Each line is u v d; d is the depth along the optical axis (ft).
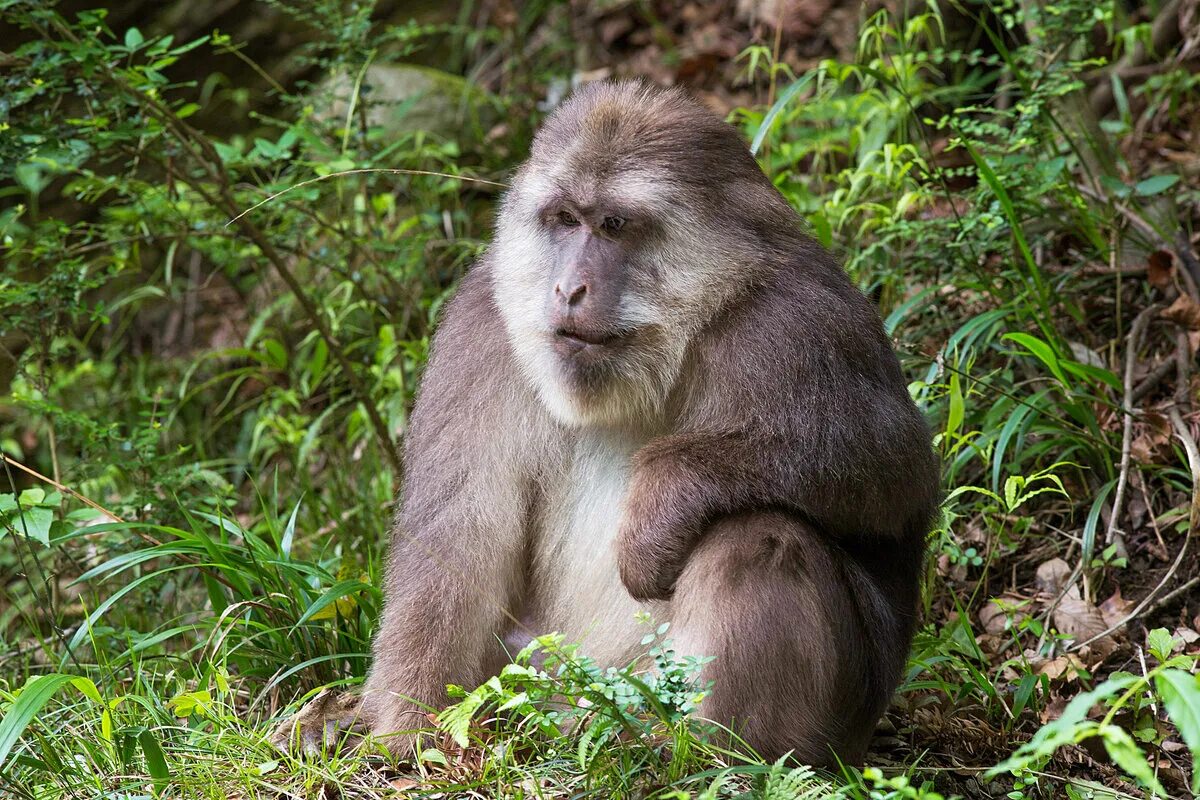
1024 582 35.76
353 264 47.39
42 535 30.40
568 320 26.07
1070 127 44.80
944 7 53.31
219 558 31.68
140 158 41.73
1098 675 32.30
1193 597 33.91
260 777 25.35
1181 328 39.17
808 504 25.68
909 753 29.37
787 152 45.34
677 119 26.78
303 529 43.01
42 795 24.77
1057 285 41.22
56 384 47.85
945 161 47.34
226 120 59.36
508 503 28.27
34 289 37.70
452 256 51.70
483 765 25.27
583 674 23.45
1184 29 49.11
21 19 36.83
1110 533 34.81
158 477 37.52
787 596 25.08
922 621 33.30
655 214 26.09
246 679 31.48
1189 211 43.86
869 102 45.83
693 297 26.45
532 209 26.91
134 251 42.52
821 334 26.16
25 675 32.63
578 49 63.72
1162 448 36.68
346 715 28.12
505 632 29.22
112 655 34.27
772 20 59.98
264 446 48.29
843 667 25.88
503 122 57.26
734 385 26.27
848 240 44.04
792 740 25.40
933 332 40.98
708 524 25.54
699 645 25.11
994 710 30.50
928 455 27.76
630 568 25.54
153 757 24.47
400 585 28.02
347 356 49.80
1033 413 35.22
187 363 54.54
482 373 28.12
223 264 46.39
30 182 49.08
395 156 49.11
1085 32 41.68
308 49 44.98
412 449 28.81
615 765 24.00
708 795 21.29
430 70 57.47
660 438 26.40
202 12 59.36
